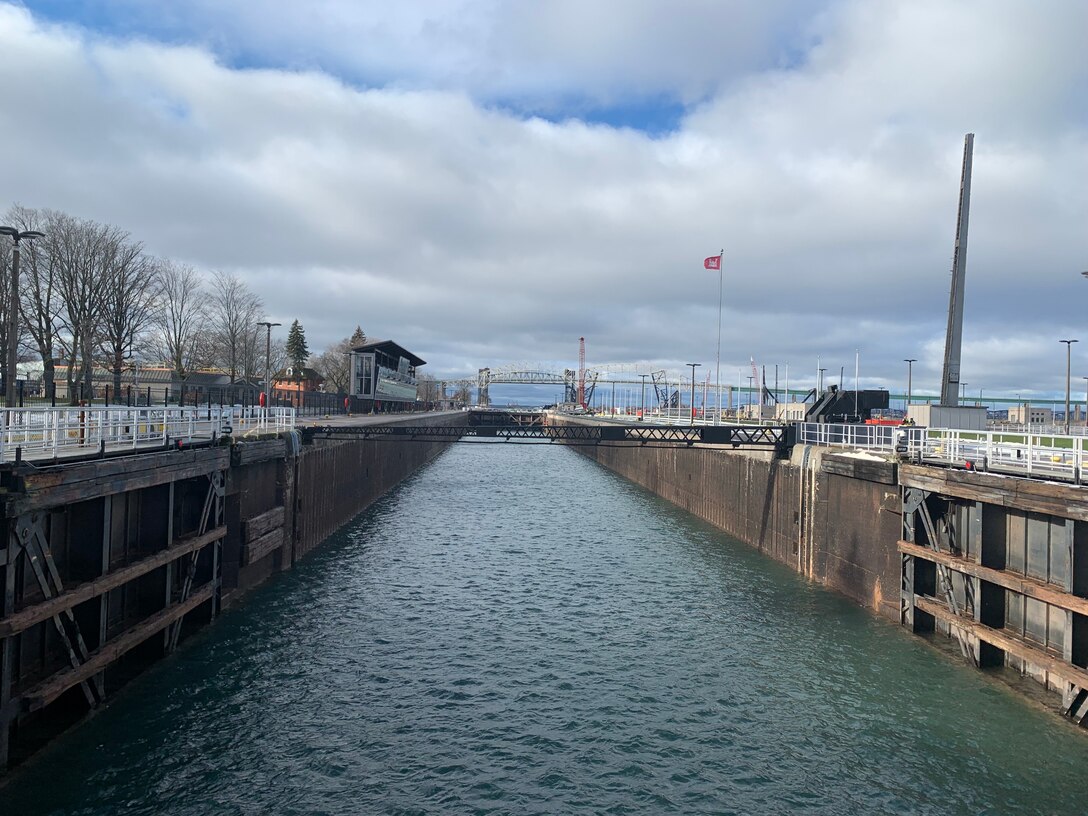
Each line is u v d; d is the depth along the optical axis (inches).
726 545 1862.7
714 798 683.4
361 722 812.0
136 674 902.4
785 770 733.9
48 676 702.5
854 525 1332.4
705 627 1164.5
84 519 785.6
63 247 2206.0
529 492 2923.2
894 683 936.3
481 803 664.4
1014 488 886.4
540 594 1342.3
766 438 1807.3
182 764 704.4
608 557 1679.4
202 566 1094.4
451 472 3794.3
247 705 837.8
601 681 946.1
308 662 975.0
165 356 3255.4
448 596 1310.3
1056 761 738.8
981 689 914.1
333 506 1870.1
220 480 1121.4
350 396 3688.5
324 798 661.9
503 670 975.0
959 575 1045.8
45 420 759.1
